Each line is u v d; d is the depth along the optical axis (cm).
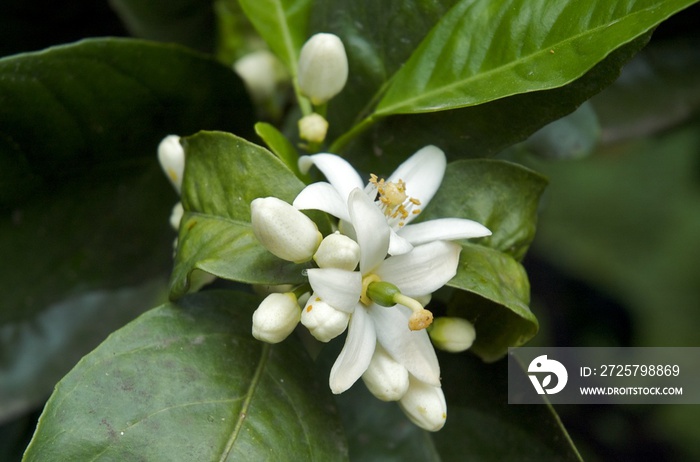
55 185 36
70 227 36
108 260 37
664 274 54
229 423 30
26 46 39
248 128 37
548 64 31
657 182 55
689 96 42
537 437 33
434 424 31
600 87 32
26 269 37
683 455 54
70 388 30
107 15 39
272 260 30
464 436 33
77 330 40
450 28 33
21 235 36
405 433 34
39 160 35
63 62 33
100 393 30
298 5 36
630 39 30
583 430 55
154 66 34
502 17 32
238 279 30
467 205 32
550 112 32
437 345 32
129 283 38
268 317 30
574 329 56
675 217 54
